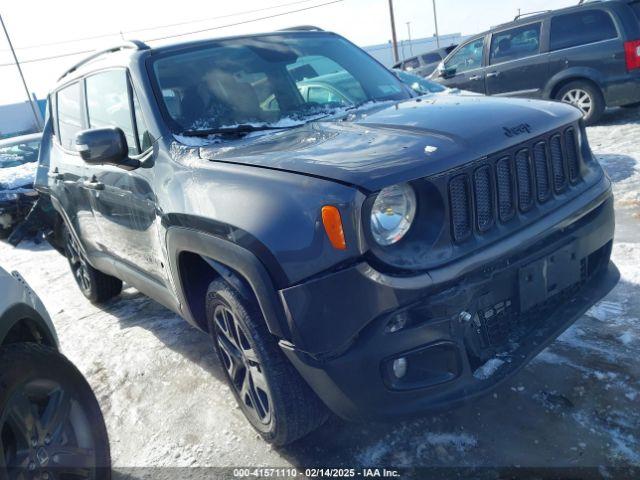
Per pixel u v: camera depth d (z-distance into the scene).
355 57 3.67
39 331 2.32
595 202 2.40
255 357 2.27
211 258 2.29
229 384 2.68
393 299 1.83
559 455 2.16
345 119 2.69
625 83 7.60
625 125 7.68
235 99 2.98
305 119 2.89
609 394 2.44
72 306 5.02
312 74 3.33
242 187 2.12
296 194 1.94
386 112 2.65
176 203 2.44
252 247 2.01
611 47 7.59
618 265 3.61
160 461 2.60
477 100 2.66
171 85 2.97
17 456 1.91
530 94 8.54
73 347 4.04
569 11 7.96
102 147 2.67
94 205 3.60
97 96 3.50
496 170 2.04
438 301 1.90
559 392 2.51
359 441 2.46
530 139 2.15
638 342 2.78
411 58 19.72
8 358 1.91
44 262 6.98
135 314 4.46
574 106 2.58
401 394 1.96
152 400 3.14
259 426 2.47
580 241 2.34
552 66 8.16
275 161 2.14
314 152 2.15
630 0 7.46
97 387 3.39
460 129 2.12
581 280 2.48
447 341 1.95
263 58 3.30
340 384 1.93
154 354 3.66
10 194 8.21
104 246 3.79
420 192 1.90
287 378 2.19
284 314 1.96
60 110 4.38
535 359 2.77
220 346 2.63
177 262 2.57
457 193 1.95
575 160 2.44
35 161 10.45
